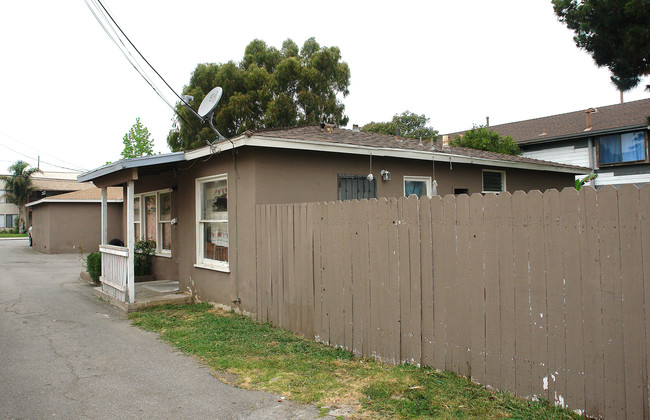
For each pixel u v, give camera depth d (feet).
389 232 16.62
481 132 71.36
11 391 15.26
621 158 62.75
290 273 21.77
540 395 12.33
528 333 12.60
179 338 21.39
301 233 21.02
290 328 21.81
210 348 19.56
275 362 17.57
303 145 25.59
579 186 49.37
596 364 11.19
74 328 23.91
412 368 15.49
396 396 13.61
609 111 73.05
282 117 83.87
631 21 33.17
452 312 14.62
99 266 38.24
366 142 30.40
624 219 10.74
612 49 35.65
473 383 13.94
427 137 113.60
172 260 36.45
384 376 15.16
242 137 23.79
